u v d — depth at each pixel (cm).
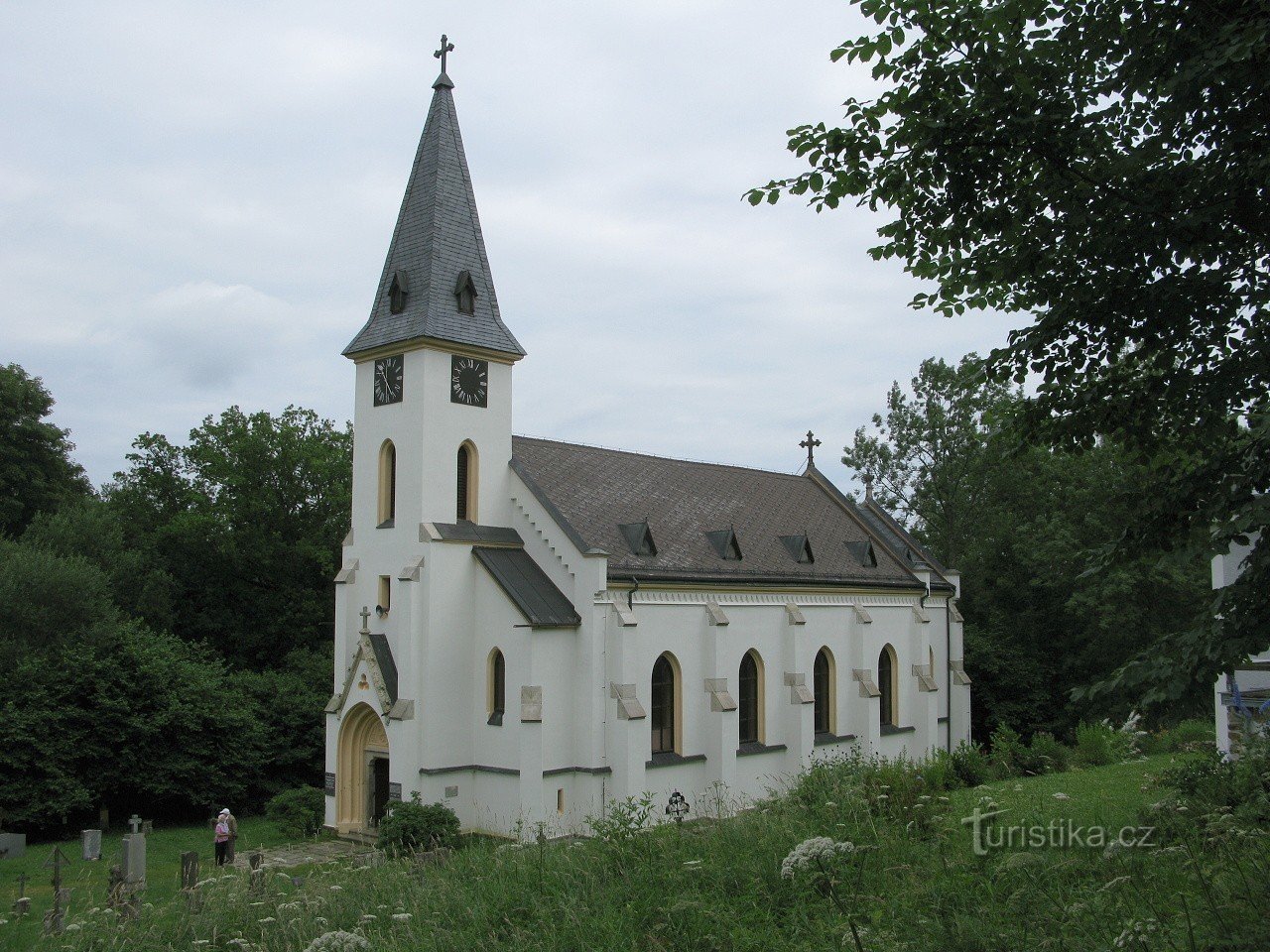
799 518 5009
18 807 3812
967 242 1254
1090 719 5669
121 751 4053
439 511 3725
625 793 3500
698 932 1230
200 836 3859
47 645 4291
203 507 6019
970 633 5978
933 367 7194
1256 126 1049
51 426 6225
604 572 3609
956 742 5253
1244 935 929
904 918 1127
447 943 1334
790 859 1128
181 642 4784
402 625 3575
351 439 6600
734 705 3931
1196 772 1916
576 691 3600
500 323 4000
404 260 3959
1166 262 1123
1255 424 1182
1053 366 1258
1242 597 1012
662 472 4628
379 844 3250
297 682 4838
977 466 6912
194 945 1487
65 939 1647
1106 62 1127
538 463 4119
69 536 5425
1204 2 1039
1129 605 5422
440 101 4103
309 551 5859
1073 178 1142
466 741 3644
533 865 1560
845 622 4622
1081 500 5825
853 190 1247
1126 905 1071
